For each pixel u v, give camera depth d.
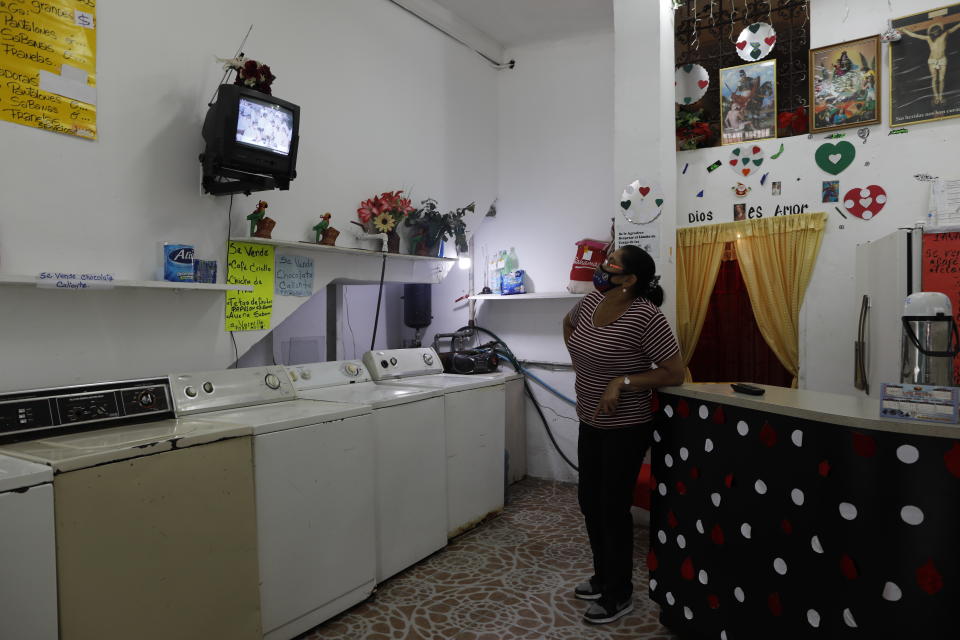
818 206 3.15
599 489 2.21
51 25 1.95
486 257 4.34
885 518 1.36
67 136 2.00
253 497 1.90
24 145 1.89
